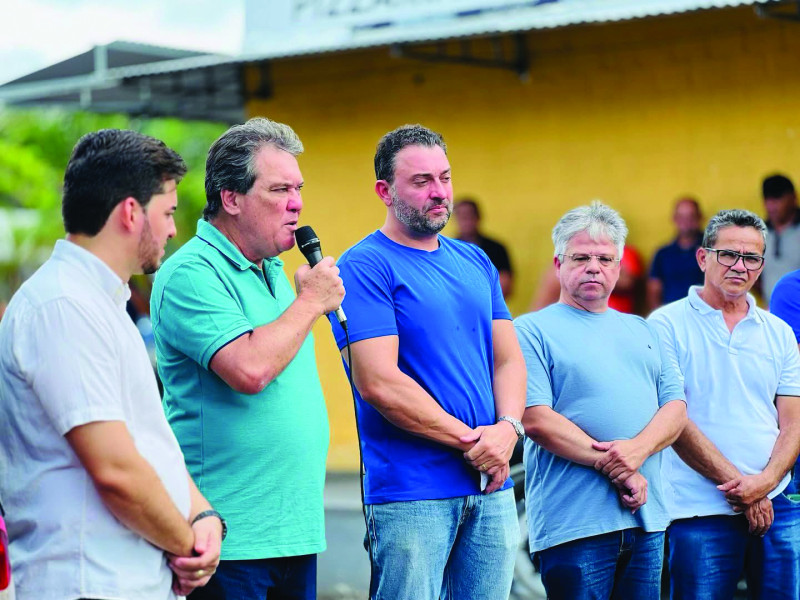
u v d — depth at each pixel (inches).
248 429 137.9
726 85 359.3
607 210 173.9
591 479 164.7
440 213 155.2
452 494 150.6
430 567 149.7
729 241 180.1
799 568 184.2
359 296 151.9
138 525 113.3
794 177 349.7
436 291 153.9
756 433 180.7
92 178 114.8
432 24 381.1
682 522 180.4
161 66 410.3
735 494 175.9
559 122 388.5
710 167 363.6
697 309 183.5
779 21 348.2
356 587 255.0
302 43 414.9
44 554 111.5
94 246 115.7
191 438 139.3
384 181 157.8
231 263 141.9
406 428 148.6
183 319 137.0
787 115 350.0
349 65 424.5
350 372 150.9
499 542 154.1
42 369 110.9
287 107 438.6
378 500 151.7
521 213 396.2
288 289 152.0
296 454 140.3
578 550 164.2
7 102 480.1
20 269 735.7
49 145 773.9
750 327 183.2
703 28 360.8
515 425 154.3
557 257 175.2
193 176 786.8
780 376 185.0
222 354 134.1
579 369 167.3
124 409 115.9
